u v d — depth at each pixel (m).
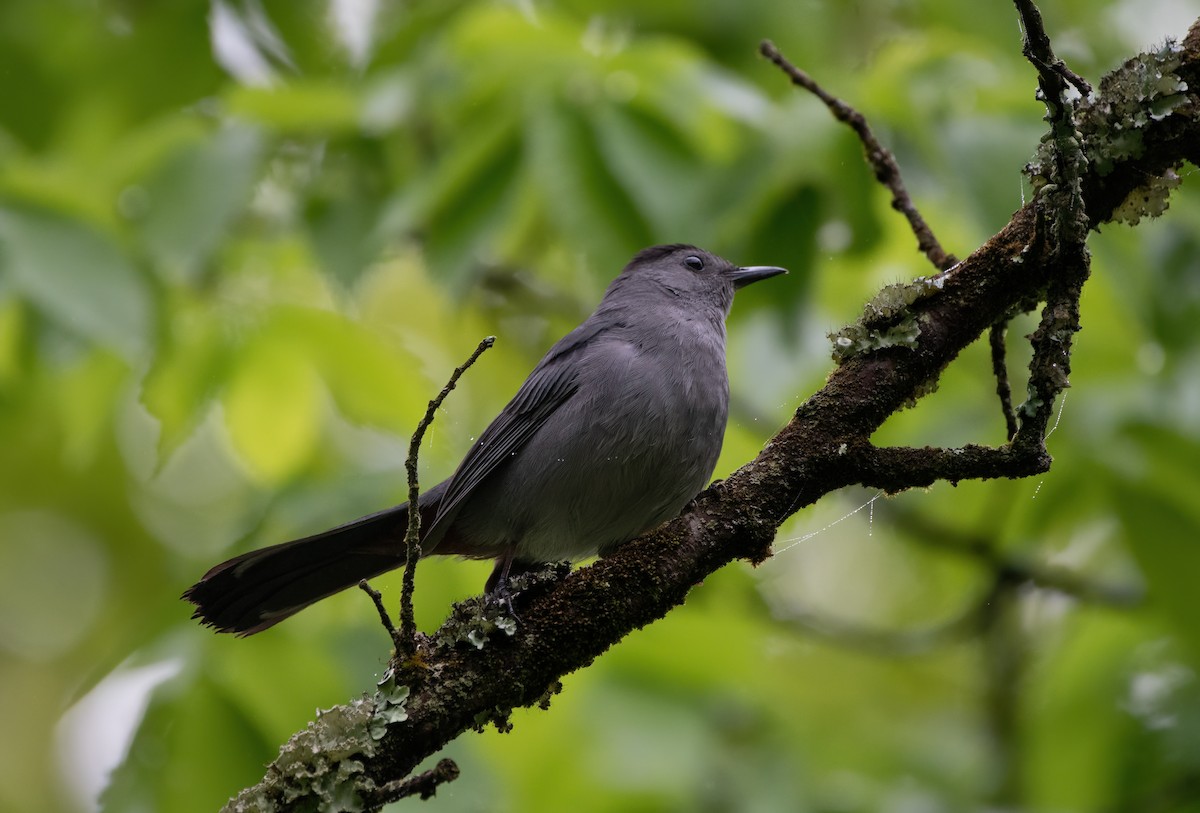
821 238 9.55
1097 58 12.55
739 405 11.40
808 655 12.95
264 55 13.16
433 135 10.81
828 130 9.20
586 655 5.84
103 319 8.88
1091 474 10.24
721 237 9.07
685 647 9.96
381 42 11.70
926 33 11.68
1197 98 5.96
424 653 5.71
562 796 9.34
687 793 9.22
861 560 14.77
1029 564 12.05
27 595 15.06
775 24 12.27
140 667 8.30
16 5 13.14
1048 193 5.77
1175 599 10.08
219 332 10.54
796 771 10.08
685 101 9.28
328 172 10.93
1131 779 10.93
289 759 5.36
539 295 14.11
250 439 10.98
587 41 10.31
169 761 7.97
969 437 11.04
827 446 6.05
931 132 9.17
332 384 10.63
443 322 14.14
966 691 13.45
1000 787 11.44
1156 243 10.61
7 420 12.58
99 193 9.92
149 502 14.80
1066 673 11.27
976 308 6.15
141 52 13.09
